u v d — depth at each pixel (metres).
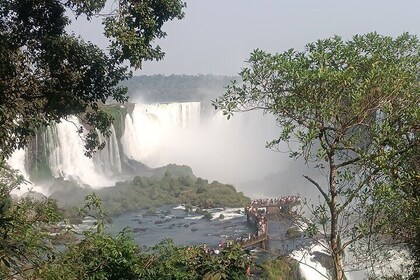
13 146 12.92
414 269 9.48
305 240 28.56
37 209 10.52
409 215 8.08
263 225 33.78
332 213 8.16
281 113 7.84
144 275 10.47
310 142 7.65
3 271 7.08
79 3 12.59
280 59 7.72
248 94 8.01
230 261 9.34
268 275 24.30
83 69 13.30
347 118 7.63
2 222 6.87
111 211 44.69
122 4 12.05
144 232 40.12
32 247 7.42
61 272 8.06
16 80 12.73
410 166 8.14
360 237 8.17
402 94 7.77
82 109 13.98
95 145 15.36
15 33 13.12
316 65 7.81
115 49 12.06
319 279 25.31
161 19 12.58
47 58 13.04
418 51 8.26
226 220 44.09
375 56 7.76
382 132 7.48
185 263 10.44
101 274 10.13
